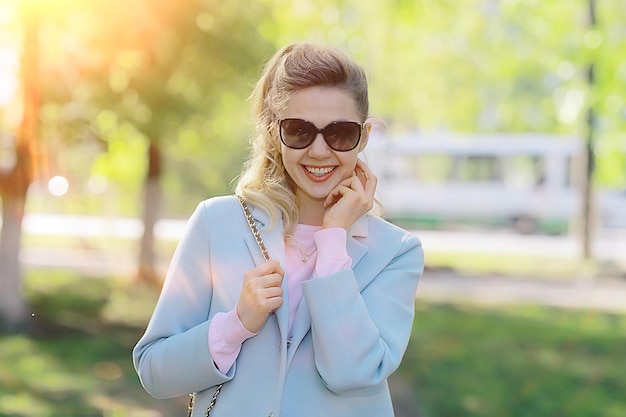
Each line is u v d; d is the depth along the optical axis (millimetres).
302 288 1962
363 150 2221
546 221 23312
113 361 8031
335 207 2018
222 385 1942
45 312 10359
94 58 9195
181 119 9617
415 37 16625
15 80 9508
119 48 8945
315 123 1985
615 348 9523
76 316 10328
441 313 11758
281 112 2021
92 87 9289
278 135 2068
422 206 23844
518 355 9039
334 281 1889
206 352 1855
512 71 17469
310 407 1909
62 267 15016
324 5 13656
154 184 12758
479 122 23953
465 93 20516
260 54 9586
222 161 18031
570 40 14367
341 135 1986
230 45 9281
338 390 1871
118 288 12625
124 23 8750
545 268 16828
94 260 16234
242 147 15797
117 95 9312
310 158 2016
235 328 1853
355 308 1884
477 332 10359
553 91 18219
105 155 14156
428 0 14883
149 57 9094
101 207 24500
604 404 7066
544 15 14711
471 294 13766
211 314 1996
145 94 9195
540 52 16781
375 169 2488
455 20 16984
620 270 16484
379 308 2014
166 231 21234
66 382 7004
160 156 12719
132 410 6113
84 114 9758
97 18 8742
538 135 23453
